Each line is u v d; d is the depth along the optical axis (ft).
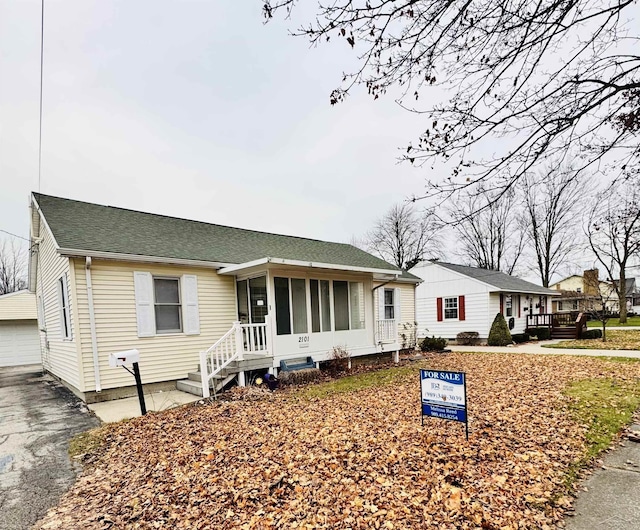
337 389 25.93
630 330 70.33
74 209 31.58
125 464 13.64
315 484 11.49
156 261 27.35
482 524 9.20
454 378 14.85
